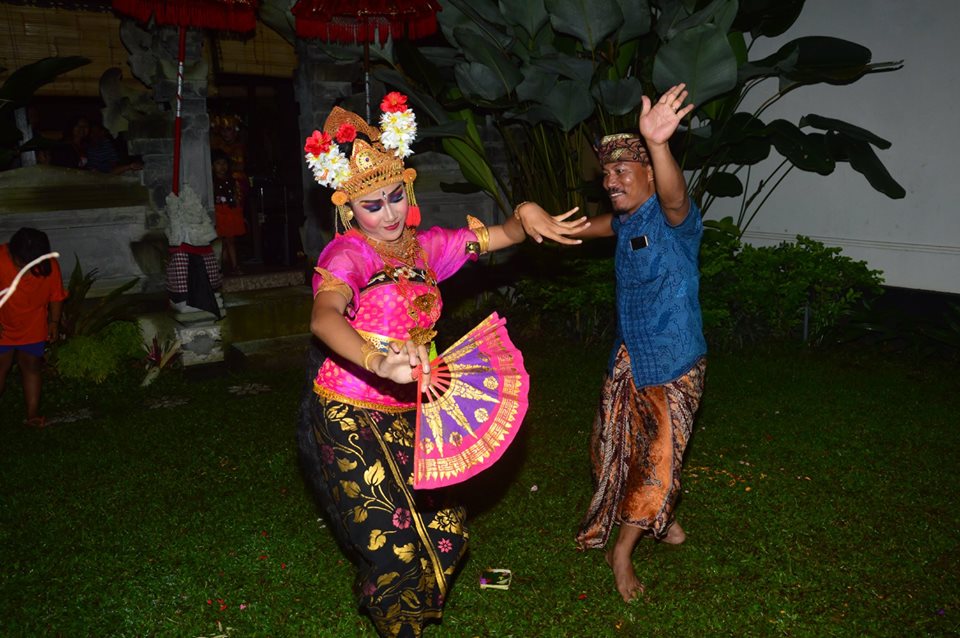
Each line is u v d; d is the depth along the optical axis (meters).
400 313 2.85
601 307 7.88
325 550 3.96
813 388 6.33
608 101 6.90
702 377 3.49
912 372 6.77
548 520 4.22
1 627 3.37
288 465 5.05
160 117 7.53
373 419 2.88
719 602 3.42
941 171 7.09
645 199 3.45
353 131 2.79
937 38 6.95
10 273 5.68
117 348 7.06
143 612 3.45
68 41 8.00
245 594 3.57
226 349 7.56
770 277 7.45
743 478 4.69
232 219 8.52
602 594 3.51
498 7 7.32
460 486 4.66
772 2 7.18
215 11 5.52
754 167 8.36
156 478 4.91
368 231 2.86
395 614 2.78
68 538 4.17
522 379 2.81
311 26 6.00
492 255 8.70
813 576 3.62
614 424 3.67
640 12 6.84
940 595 3.47
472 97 7.23
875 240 7.62
